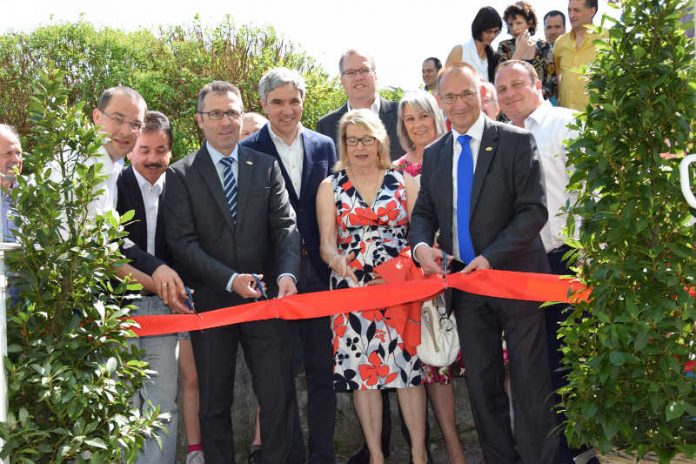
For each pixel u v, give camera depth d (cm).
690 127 386
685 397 386
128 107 497
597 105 399
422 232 489
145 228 518
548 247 530
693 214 385
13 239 430
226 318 488
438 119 566
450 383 536
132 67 1380
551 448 468
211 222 491
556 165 526
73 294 420
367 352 502
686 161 373
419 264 486
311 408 539
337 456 613
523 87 541
